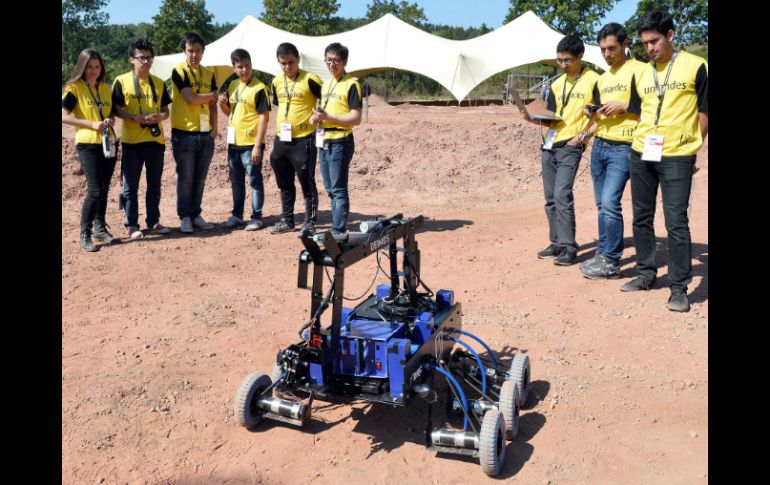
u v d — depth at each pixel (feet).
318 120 24.93
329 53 26.03
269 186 40.65
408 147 49.52
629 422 13.93
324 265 12.48
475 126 54.60
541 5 117.80
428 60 55.67
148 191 29.32
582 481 11.93
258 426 13.83
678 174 18.94
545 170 25.36
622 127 21.81
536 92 117.39
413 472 12.19
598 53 54.29
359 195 40.19
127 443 13.19
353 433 13.53
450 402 13.44
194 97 28.22
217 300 21.52
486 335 18.45
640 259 21.58
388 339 12.76
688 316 19.36
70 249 27.04
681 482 11.87
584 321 19.42
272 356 17.26
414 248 15.01
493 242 28.89
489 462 11.63
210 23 149.79
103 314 20.26
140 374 16.14
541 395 15.10
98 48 249.34
